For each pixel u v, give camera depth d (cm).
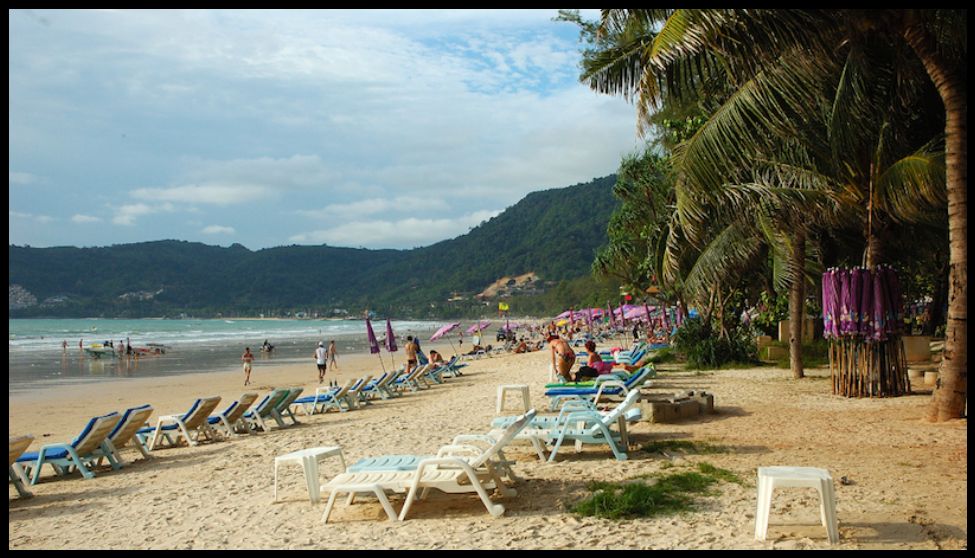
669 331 3969
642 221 2869
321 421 1402
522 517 589
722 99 1298
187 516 674
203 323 15525
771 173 1425
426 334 8781
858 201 1289
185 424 1158
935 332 2684
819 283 2070
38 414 1864
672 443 868
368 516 622
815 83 1032
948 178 930
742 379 1644
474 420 1225
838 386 1276
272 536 579
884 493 608
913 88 1145
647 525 549
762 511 508
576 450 821
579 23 1273
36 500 807
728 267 1762
